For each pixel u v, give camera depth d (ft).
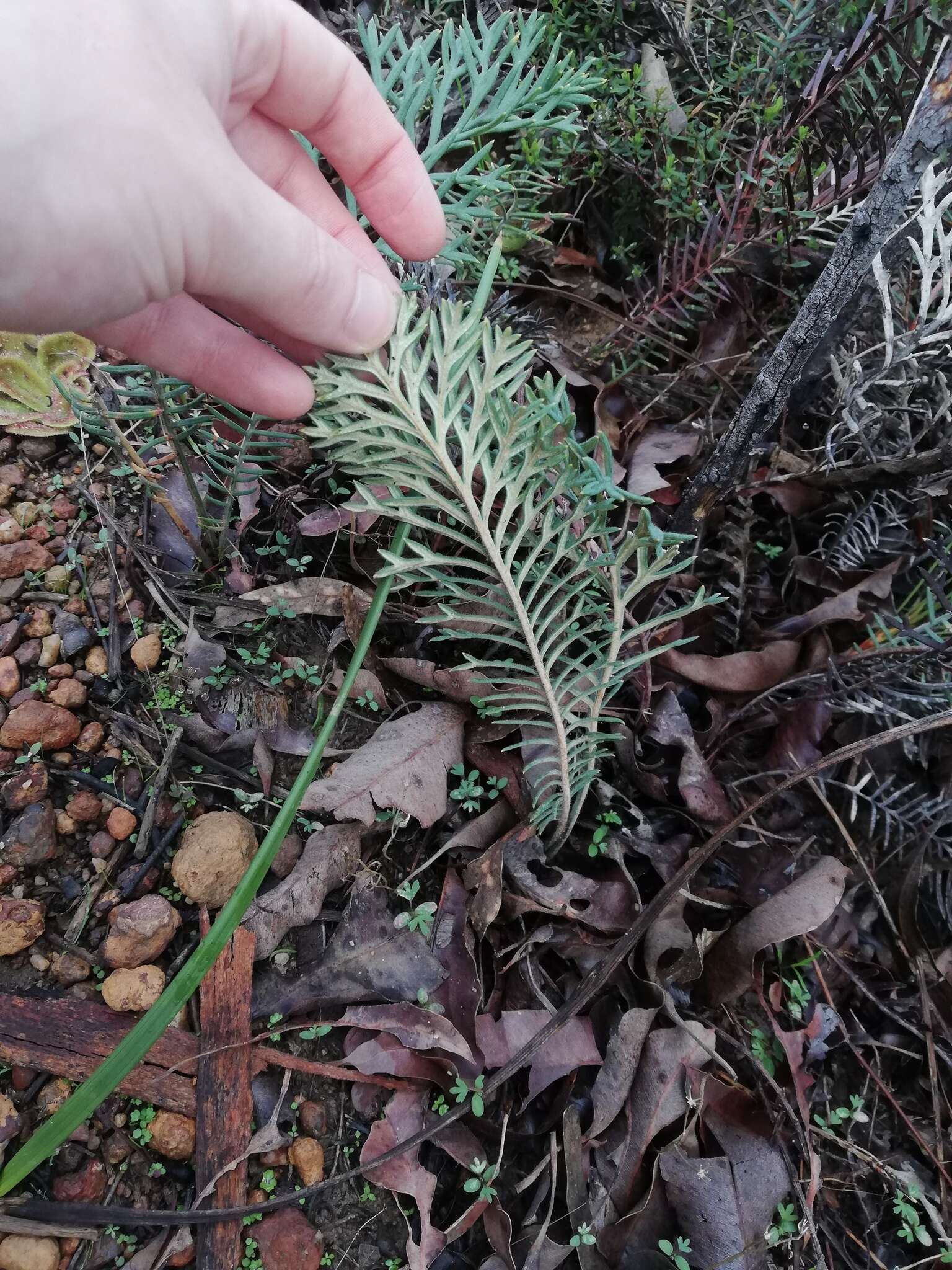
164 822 1.02
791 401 1.26
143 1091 0.88
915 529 1.26
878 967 1.14
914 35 1.11
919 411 1.14
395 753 1.05
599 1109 0.95
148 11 0.55
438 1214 0.92
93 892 0.97
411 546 0.75
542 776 0.97
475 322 0.63
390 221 0.79
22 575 1.11
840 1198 1.04
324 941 0.99
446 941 0.99
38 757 1.01
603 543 0.75
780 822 1.16
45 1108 0.86
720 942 1.01
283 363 0.78
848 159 1.23
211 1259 0.85
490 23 1.33
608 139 1.32
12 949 0.91
